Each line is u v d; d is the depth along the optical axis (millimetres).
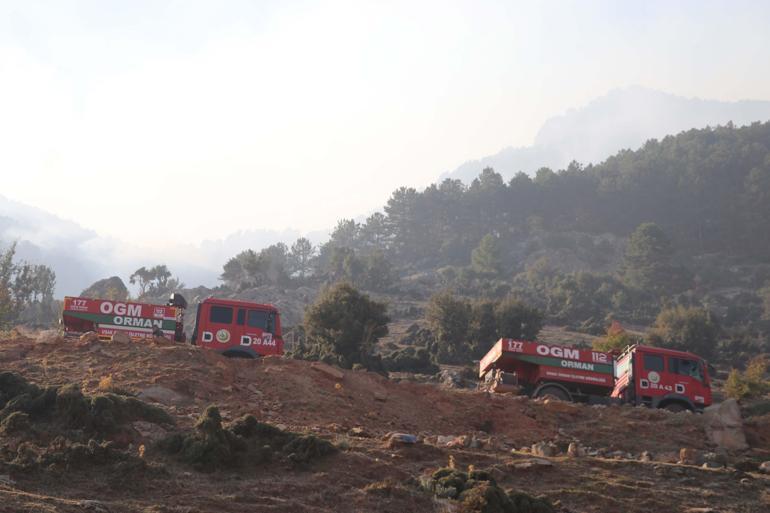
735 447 33219
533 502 20969
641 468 26422
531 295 189125
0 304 66688
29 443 20703
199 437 21859
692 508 23281
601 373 40562
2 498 16703
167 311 39094
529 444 31062
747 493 25172
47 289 137000
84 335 34688
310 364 33719
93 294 140375
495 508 20156
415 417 32000
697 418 34688
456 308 104250
